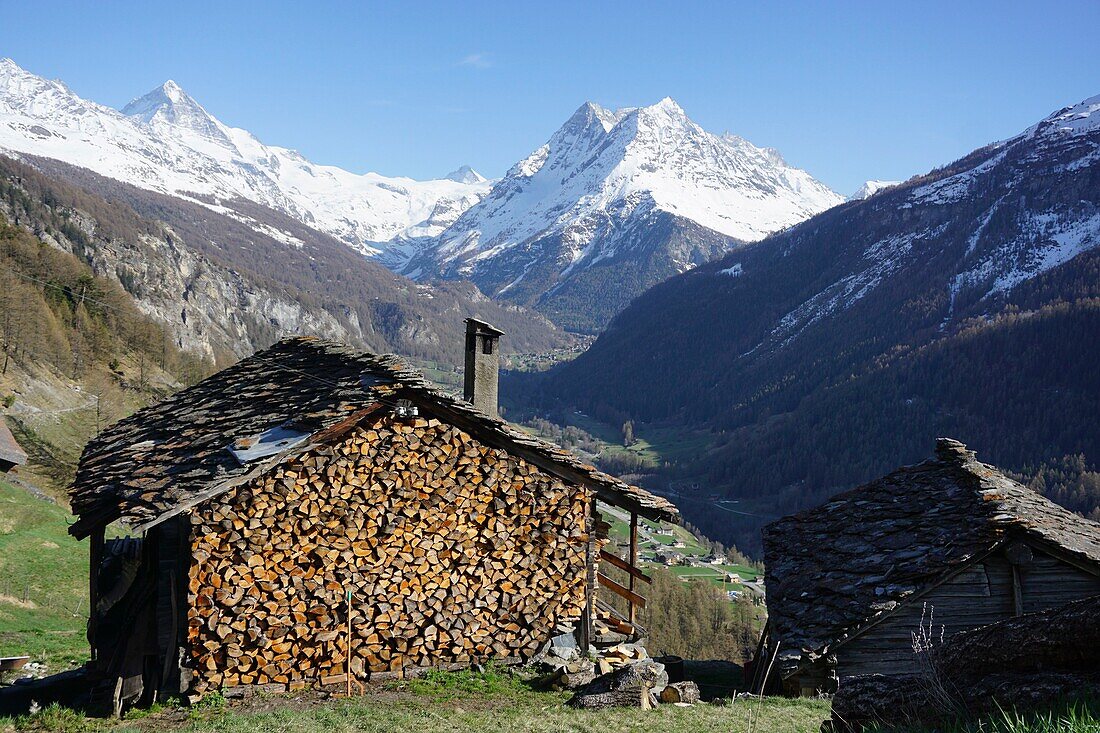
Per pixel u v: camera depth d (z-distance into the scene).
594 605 18.61
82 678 17.89
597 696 14.54
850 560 19.48
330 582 15.47
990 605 17.55
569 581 17.50
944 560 17.67
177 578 15.24
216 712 13.90
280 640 15.00
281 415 16.72
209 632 14.58
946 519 19.39
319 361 19.56
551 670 16.45
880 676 8.49
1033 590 17.59
